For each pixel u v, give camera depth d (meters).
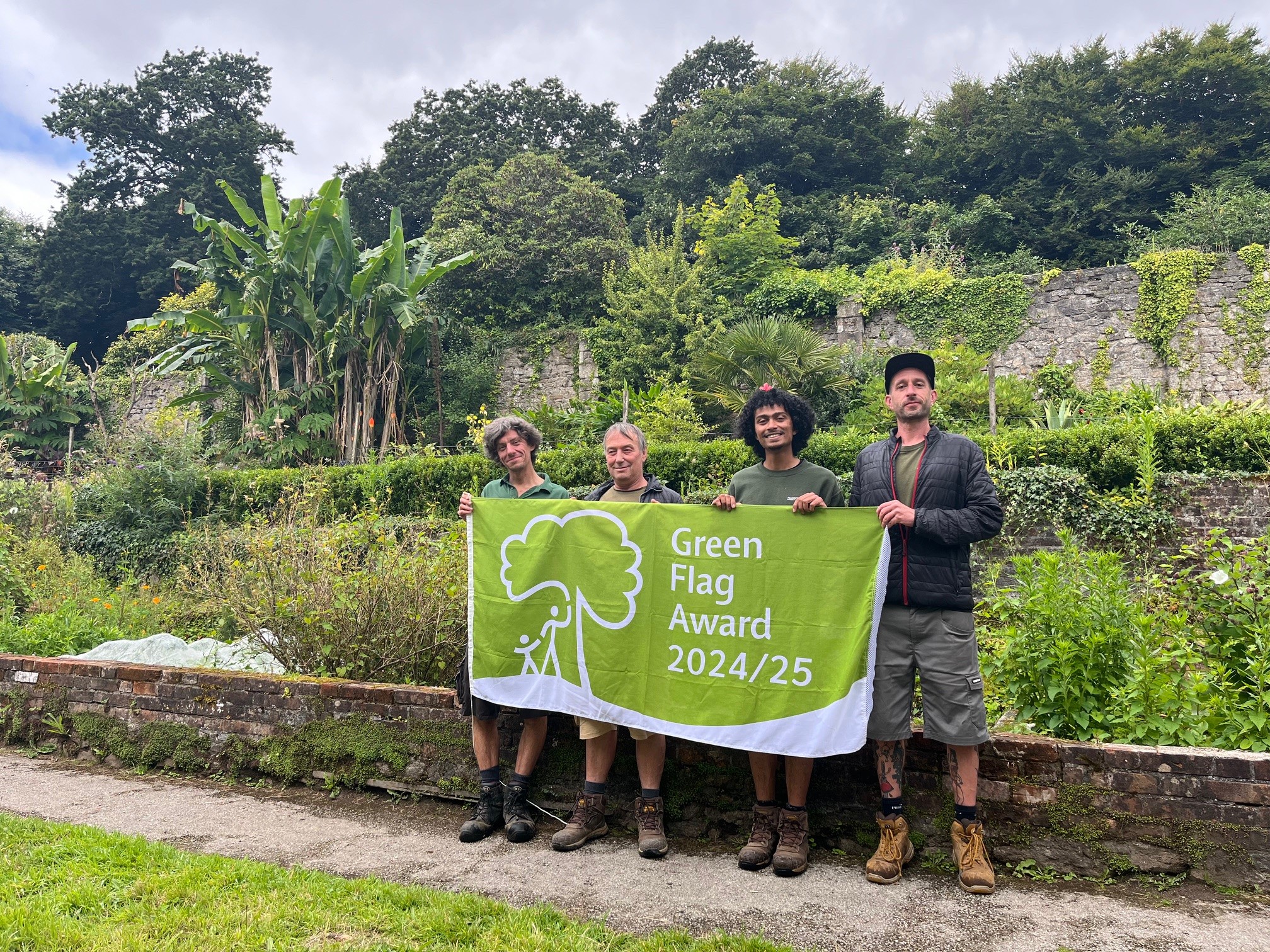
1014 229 27.53
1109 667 3.41
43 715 5.10
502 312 24.08
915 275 20.47
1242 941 2.45
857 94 31.41
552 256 24.25
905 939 2.51
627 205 34.91
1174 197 25.28
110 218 36.69
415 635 4.87
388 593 4.97
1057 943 2.46
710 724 3.23
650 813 3.35
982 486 2.99
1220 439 9.45
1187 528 9.04
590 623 3.49
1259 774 2.80
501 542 3.70
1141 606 3.73
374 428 20.09
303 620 4.97
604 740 3.49
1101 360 17.52
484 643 3.63
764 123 30.61
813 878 3.01
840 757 3.32
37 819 3.76
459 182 26.53
